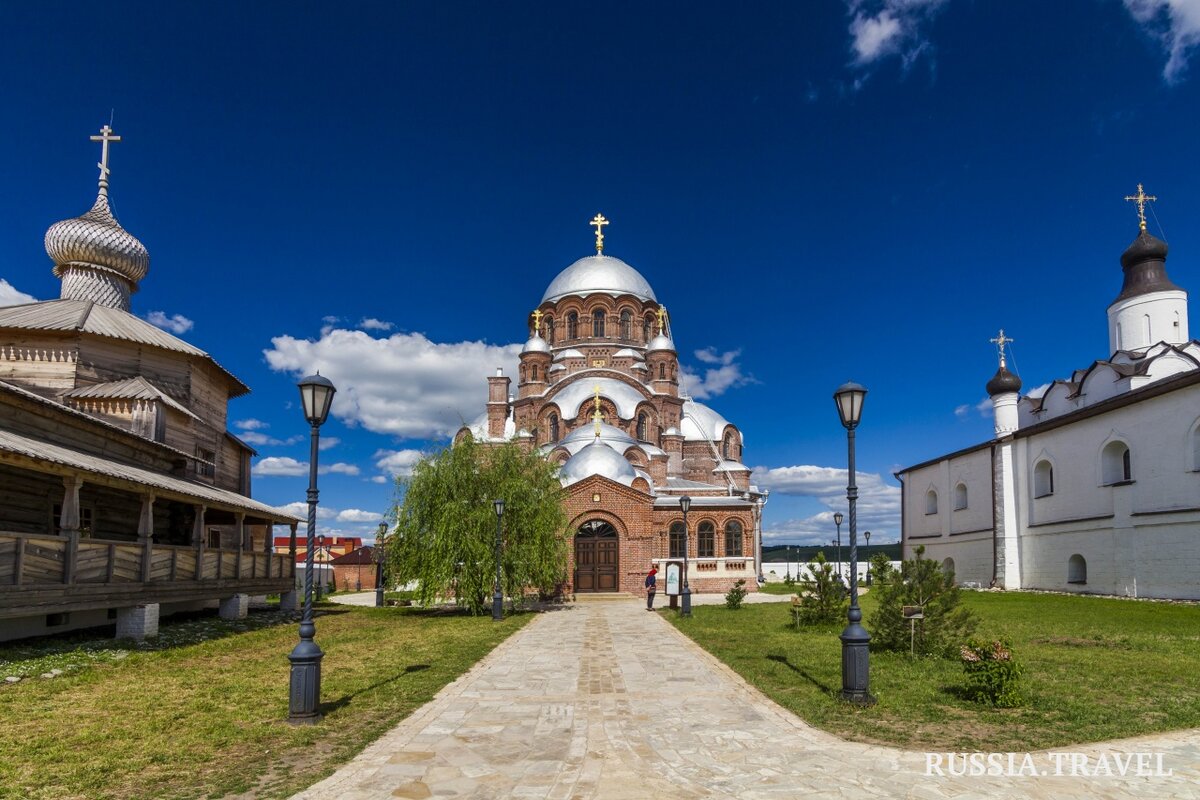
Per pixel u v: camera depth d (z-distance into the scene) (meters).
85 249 29.23
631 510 41.28
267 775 7.99
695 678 13.82
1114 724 9.94
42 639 17.45
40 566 14.83
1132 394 30.56
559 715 10.77
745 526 44.03
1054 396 42.72
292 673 10.36
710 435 60.44
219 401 32.16
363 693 12.30
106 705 11.26
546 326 60.62
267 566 27.42
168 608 24.75
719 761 8.48
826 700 11.58
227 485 32.34
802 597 23.42
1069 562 34.97
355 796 7.36
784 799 7.25
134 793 7.41
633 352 57.78
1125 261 41.59
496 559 27.53
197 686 12.88
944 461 47.00
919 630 15.90
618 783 7.74
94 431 20.78
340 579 63.59
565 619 27.02
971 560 43.03
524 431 54.72
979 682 11.18
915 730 9.76
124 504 23.73
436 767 8.28
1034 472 38.22
